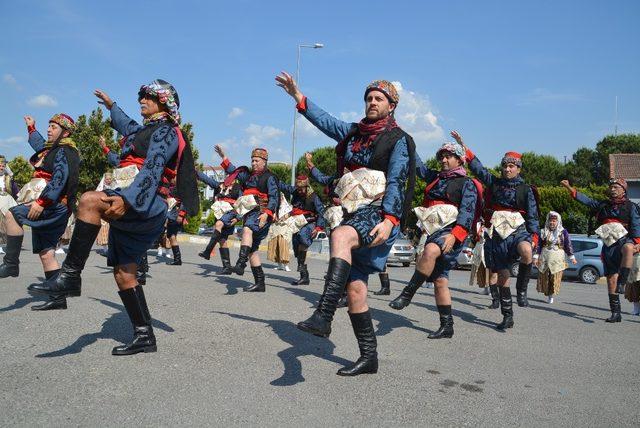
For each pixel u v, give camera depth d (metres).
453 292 10.05
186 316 5.10
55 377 3.10
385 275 8.41
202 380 3.21
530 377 3.87
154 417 2.61
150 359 3.57
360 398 3.10
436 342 4.91
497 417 2.96
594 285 16.64
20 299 5.39
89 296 5.86
